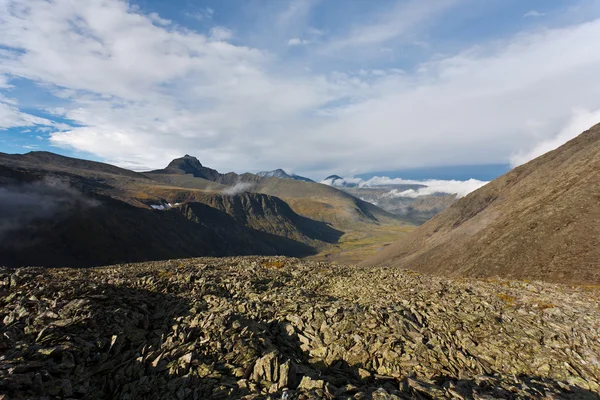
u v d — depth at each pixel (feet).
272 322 62.08
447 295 88.33
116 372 43.01
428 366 49.08
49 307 53.72
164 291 79.00
